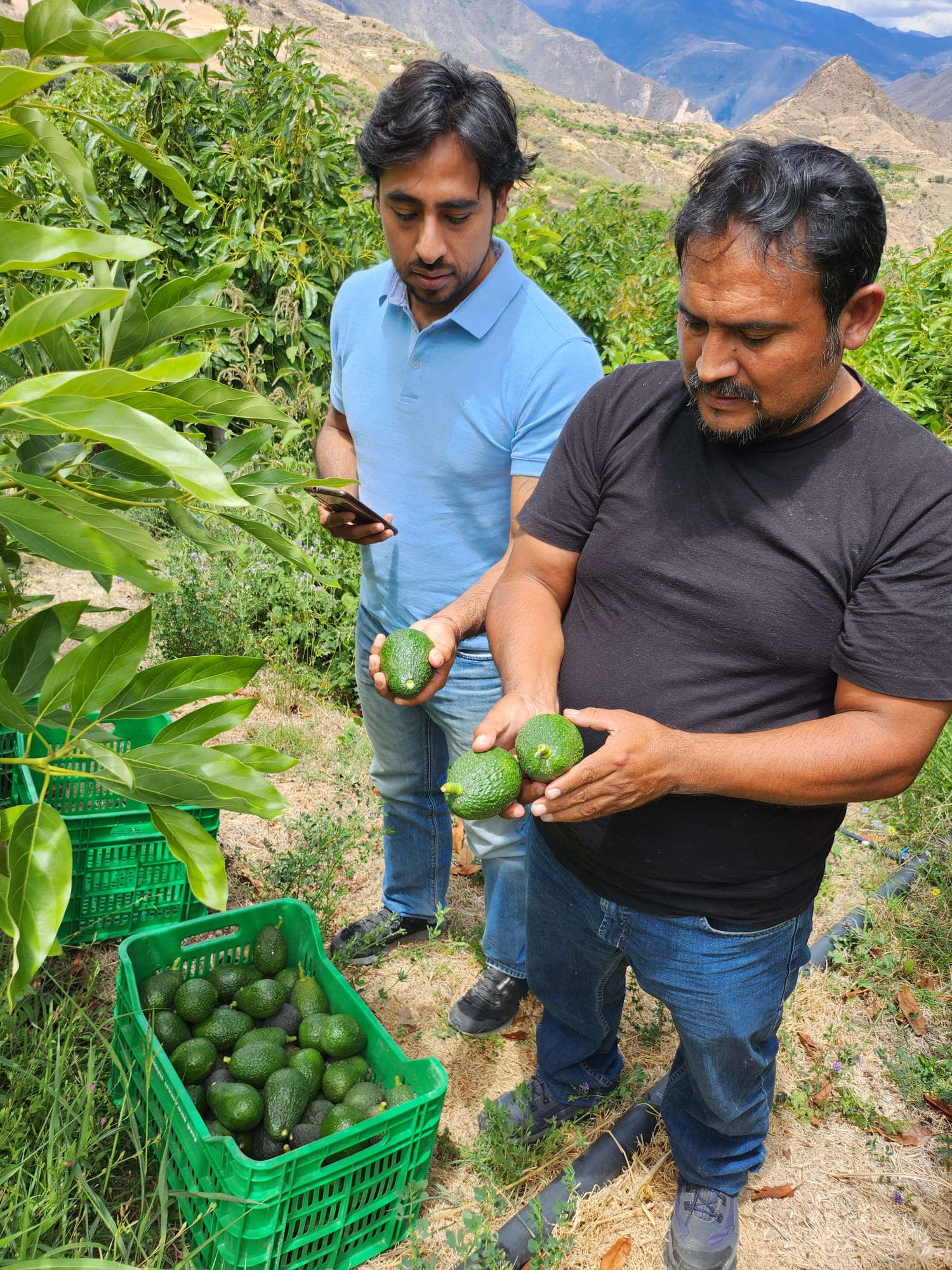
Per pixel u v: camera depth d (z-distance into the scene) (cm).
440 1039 294
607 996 233
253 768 155
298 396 596
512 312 236
